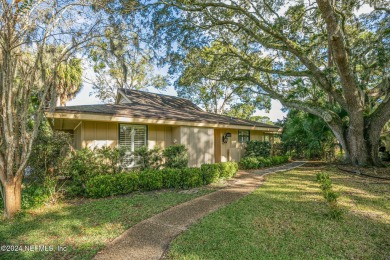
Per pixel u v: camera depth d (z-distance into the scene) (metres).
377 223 4.49
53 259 3.29
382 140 15.28
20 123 5.19
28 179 6.46
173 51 12.40
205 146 11.71
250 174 10.37
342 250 3.47
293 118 16.19
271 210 5.24
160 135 10.81
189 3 10.12
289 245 3.61
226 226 4.34
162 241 3.79
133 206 5.62
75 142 10.91
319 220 4.64
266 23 11.37
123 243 3.72
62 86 16.08
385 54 11.12
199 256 3.29
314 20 12.70
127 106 11.16
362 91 12.82
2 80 4.82
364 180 8.62
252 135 16.61
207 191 7.18
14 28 4.80
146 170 7.81
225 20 11.94
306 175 9.98
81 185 6.71
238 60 14.99
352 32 13.41
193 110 14.92
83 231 4.19
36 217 4.95
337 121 12.34
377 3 11.66
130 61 8.29
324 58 15.63
